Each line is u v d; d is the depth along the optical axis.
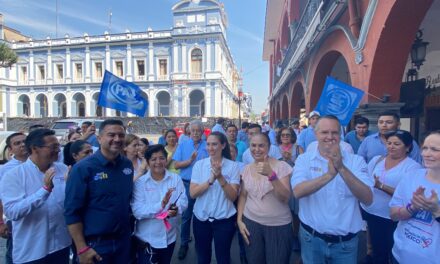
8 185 2.48
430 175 2.17
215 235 3.21
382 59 4.54
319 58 7.57
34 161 2.67
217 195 3.18
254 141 2.93
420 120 7.71
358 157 2.48
